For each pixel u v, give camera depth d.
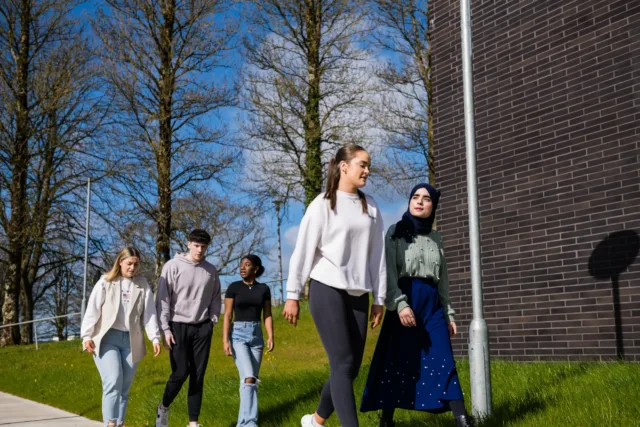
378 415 5.30
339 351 4.09
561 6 8.40
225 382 9.65
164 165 18.88
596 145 7.88
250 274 7.06
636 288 7.35
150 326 6.42
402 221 4.75
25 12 23.83
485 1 9.47
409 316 4.42
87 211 21.64
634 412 4.63
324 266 4.16
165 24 18.69
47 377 13.67
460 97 9.79
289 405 7.28
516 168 8.84
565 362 7.57
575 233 8.04
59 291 32.38
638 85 7.48
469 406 5.64
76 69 22.81
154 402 8.93
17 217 23.91
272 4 19.53
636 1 7.56
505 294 8.86
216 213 23.19
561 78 8.34
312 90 19.73
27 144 23.95
